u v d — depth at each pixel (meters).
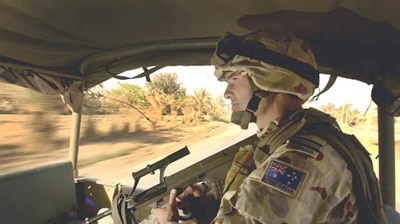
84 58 2.94
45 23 2.15
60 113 10.33
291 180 1.05
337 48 2.20
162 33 2.37
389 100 2.20
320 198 1.04
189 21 2.10
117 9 1.94
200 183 1.80
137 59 2.83
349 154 1.13
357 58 2.21
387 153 2.29
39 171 3.59
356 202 1.12
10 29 2.23
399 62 2.12
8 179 3.25
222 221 1.05
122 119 12.70
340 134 1.20
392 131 2.28
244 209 1.02
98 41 2.54
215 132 10.95
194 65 2.82
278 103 1.23
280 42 1.22
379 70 2.20
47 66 3.03
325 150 1.10
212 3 1.79
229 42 1.24
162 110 12.88
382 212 1.21
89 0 1.82
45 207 3.59
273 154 1.14
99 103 12.62
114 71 3.08
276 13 1.82
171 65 2.86
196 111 12.67
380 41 2.03
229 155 1.81
